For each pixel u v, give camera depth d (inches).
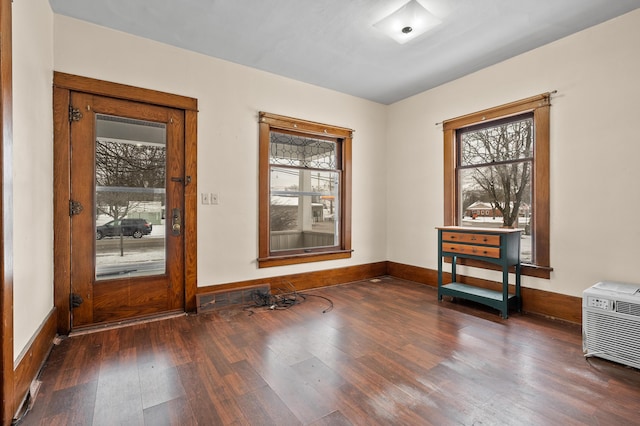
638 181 96.5
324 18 99.9
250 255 135.5
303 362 81.4
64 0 91.4
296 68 136.4
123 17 99.8
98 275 105.5
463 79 144.6
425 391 68.4
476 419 59.1
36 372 73.4
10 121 58.0
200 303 120.4
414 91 162.9
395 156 179.3
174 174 118.3
